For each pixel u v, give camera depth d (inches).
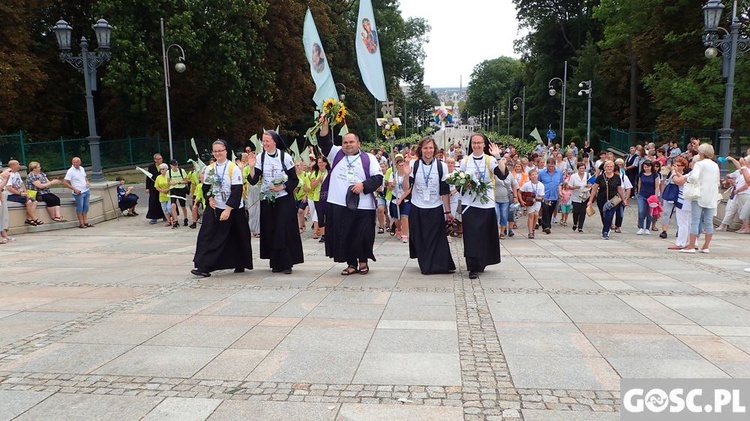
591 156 863.7
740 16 963.3
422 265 298.2
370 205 294.5
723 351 172.9
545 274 300.5
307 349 178.1
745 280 281.3
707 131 1095.6
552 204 531.5
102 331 199.6
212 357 171.8
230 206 288.8
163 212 609.9
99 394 146.3
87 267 335.0
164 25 1049.5
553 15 2071.9
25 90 1020.5
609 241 458.6
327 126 291.6
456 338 187.8
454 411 134.2
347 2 2032.5
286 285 274.5
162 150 1246.9
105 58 627.2
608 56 1734.7
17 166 537.6
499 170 284.2
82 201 582.9
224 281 286.2
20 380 156.1
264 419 131.3
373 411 134.7
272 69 1350.9
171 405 139.1
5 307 234.8
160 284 279.9
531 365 162.7
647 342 181.9
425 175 293.1
